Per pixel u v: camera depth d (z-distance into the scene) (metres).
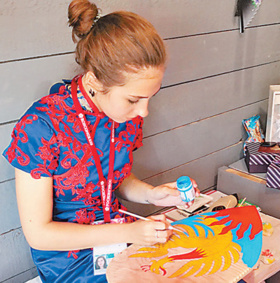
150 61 0.91
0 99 1.21
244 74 1.97
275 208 1.77
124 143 1.20
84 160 1.11
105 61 0.92
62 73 1.32
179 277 1.00
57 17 1.25
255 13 1.83
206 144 1.94
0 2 1.12
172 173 1.83
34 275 1.49
